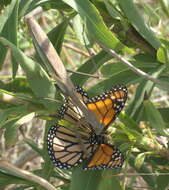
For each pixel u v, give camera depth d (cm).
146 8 90
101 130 72
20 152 113
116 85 76
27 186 80
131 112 77
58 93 73
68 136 73
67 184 81
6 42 70
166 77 79
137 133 73
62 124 73
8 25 72
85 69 79
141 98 77
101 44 74
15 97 73
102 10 78
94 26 72
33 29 70
